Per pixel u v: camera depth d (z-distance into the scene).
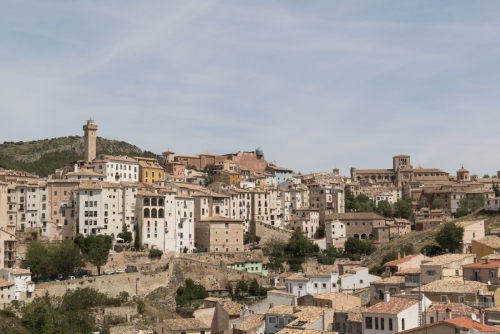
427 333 118.00
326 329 157.88
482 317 128.12
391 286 171.38
